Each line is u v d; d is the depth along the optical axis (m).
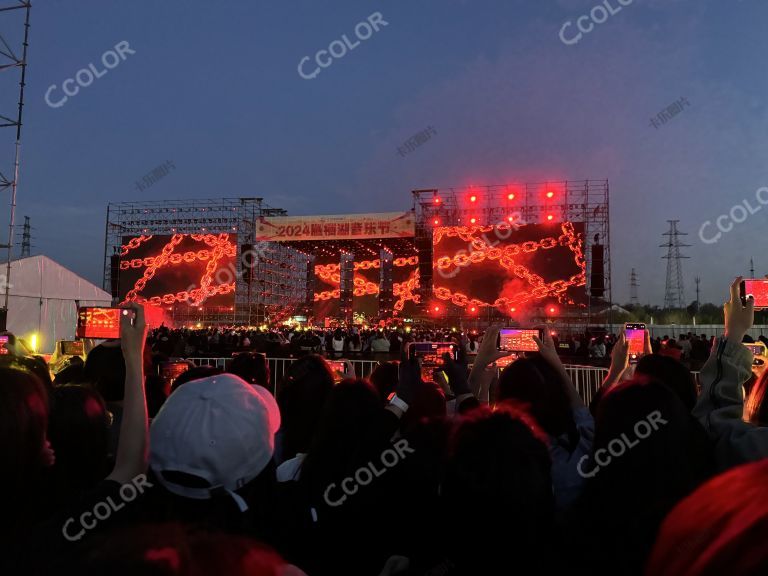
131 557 0.63
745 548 0.64
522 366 2.49
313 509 2.00
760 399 1.94
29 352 4.36
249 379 3.98
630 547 1.58
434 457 2.26
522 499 1.44
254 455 1.59
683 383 2.77
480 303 28.67
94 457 1.73
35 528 1.27
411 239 35.88
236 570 0.65
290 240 29.73
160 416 1.58
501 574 1.44
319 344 18.09
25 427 1.23
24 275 22.62
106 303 27.00
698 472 1.79
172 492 1.50
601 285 27.11
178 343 18.52
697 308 49.34
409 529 2.14
